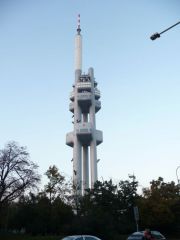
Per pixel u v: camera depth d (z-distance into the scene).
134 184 81.00
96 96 179.50
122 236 61.81
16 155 71.25
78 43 188.00
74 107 175.88
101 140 170.12
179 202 78.38
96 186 81.94
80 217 65.56
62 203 74.94
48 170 75.56
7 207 73.38
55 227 73.25
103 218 61.22
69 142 170.38
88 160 171.25
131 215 77.31
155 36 20.80
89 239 26.55
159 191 79.12
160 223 76.06
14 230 83.38
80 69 184.75
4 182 69.25
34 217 75.31
